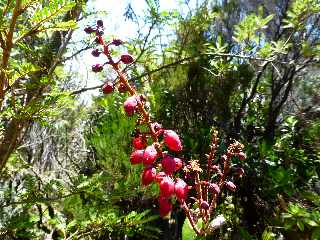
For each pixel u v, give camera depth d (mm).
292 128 750
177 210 567
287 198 578
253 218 587
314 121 769
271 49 613
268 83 799
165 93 704
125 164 456
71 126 792
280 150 676
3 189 445
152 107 658
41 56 379
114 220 371
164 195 161
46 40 418
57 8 225
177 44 725
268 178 581
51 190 387
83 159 771
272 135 727
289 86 742
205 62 708
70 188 394
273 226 483
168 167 164
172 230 568
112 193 396
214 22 815
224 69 715
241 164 588
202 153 614
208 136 629
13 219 336
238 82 726
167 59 708
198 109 718
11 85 251
